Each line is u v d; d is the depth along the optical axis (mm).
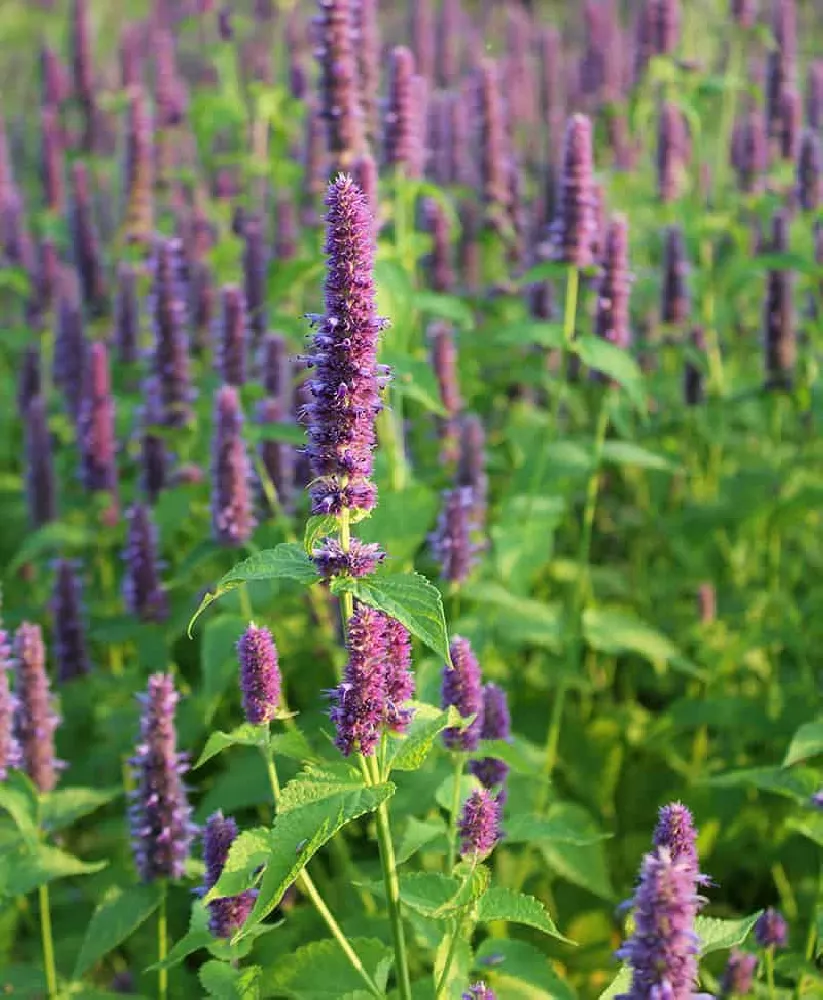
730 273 1504
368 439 797
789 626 1239
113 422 1313
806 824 919
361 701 787
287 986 875
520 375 1357
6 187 2055
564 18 2885
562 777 1204
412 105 1247
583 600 1326
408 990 816
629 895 1124
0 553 1498
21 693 964
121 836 1133
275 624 1208
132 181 1713
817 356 1374
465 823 835
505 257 1708
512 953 905
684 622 1316
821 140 1578
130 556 1176
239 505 1104
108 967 1094
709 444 1534
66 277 1725
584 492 1494
